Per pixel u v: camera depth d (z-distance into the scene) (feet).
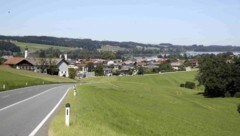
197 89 407.03
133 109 128.06
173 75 549.13
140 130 83.05
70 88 191.31
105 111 96.02
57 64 514.27
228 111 226.58
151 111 140.05
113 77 514.27
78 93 145.69
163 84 464.24
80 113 74.90
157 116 123.34
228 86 338.54
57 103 97.35
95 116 77.66
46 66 501.97
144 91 298.76
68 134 46.42
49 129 50.55
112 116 90.27
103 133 53.36
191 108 211.41
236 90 337.72
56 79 355.97
